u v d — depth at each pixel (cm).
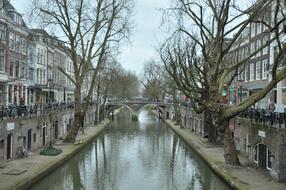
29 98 5238
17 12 4456
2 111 2759
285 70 2258
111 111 10231
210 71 2927
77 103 4209
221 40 2542
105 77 8169
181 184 2730
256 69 4838
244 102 2625
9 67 4341
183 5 2758
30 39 4475
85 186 2667
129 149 4525
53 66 6506
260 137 2630
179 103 8450
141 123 8944
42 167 2662
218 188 2536
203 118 4988
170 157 3931
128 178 2933
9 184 2105
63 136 4856
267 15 2970
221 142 4097
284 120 2361
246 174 2509
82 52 4447
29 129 3353
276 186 2161
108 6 4128
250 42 4966
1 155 2702
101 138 5672
